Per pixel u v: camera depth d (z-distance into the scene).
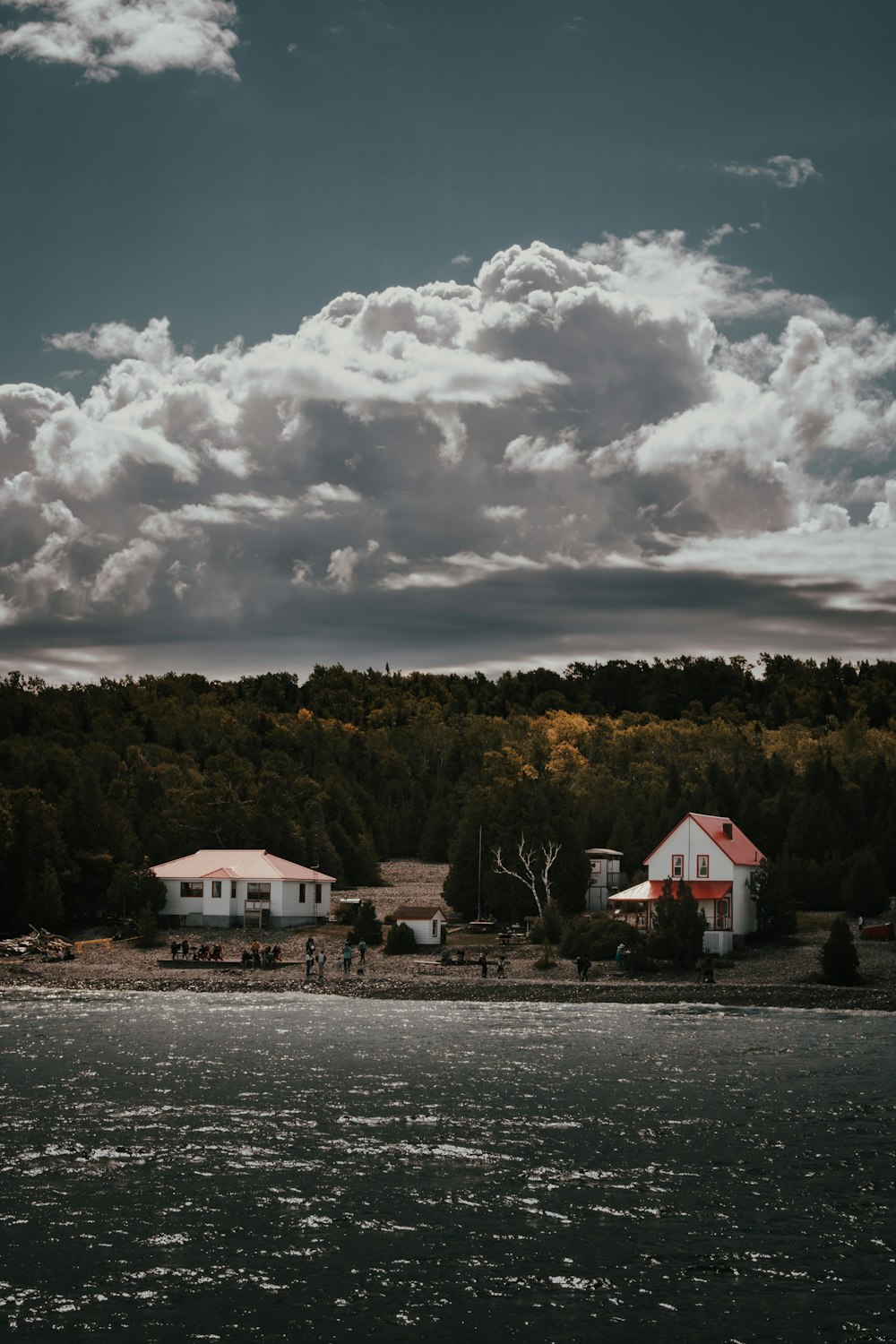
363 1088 52.19
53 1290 28.95
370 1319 27.52
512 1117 46.28
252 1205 35.12
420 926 115.56
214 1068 57.09
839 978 93.06
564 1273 30.11
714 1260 30.94
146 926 119.38
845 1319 27.53
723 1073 56.31
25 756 195.62
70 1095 50.03
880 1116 46.75
